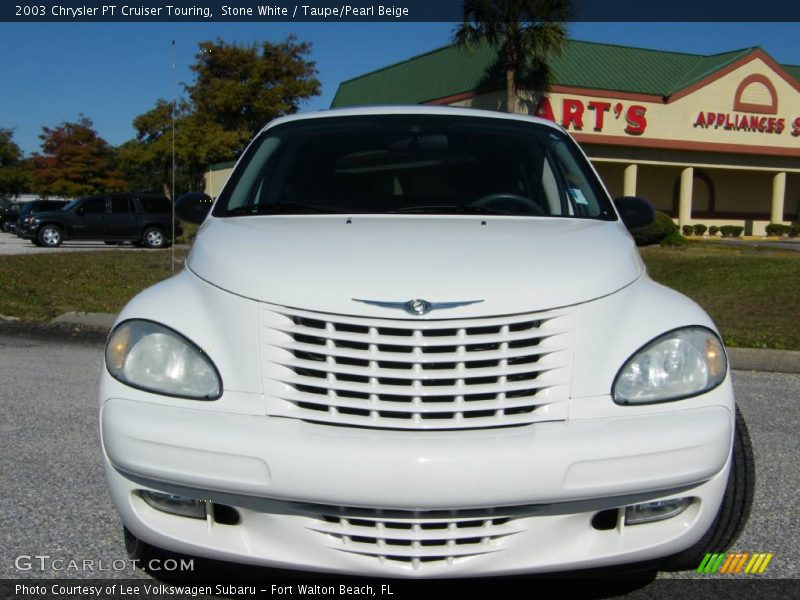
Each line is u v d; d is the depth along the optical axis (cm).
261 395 272
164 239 2586
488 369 268
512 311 273
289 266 291
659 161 3356
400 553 267
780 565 336
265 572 321
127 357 285
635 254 338
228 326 282
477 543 270
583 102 3114
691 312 299
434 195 396
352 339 269
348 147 425
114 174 5219
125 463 272
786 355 723
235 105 3959
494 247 309
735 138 3447
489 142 432
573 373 274
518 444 259
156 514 282
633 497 271
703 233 3550
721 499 285
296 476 257
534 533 269
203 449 263
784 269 1364
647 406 275
